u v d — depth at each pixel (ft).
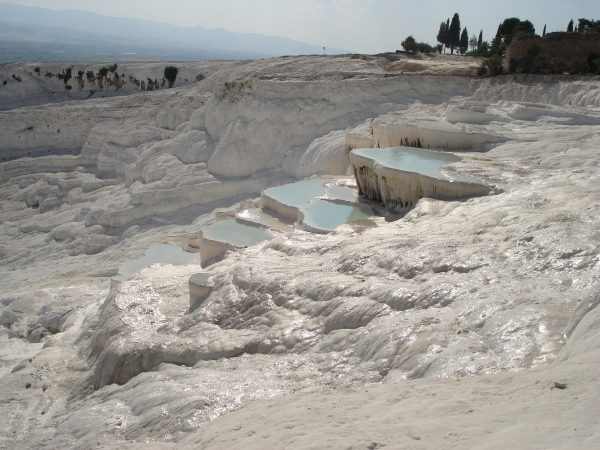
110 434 27.30
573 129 66.08
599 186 42.65
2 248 106.42
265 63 147.13
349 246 40.86
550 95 93.30
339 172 88.12
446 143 66.54
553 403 15.49
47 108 162.50
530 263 30.19
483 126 70.85
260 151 102.32
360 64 131.34
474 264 31.42
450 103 97.71
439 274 31.63
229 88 110.42
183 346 34.47
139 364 36.09
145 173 109.81
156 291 48.62
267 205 67.56
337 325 30.40
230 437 17.95
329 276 35.68
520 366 20.52
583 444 12.82
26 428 35.37
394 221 49.98
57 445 28.91
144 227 96.22
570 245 30.35
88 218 102.73
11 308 66.69
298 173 96.32
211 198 98.89
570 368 17.80
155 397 28.96
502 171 52.24
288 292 35.50
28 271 92.02
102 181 123.75
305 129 103.09
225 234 59.00
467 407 16.42
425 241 37.01
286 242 46.01
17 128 154.10
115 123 141.18
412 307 28.71
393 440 14.56
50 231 107.76
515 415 15.29
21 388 41.86
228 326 36.17
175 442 23.80
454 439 14.26
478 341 23.36
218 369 30.58
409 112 92.38
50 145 154.30
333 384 24.36
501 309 25.29
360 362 26.37
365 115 100.99
